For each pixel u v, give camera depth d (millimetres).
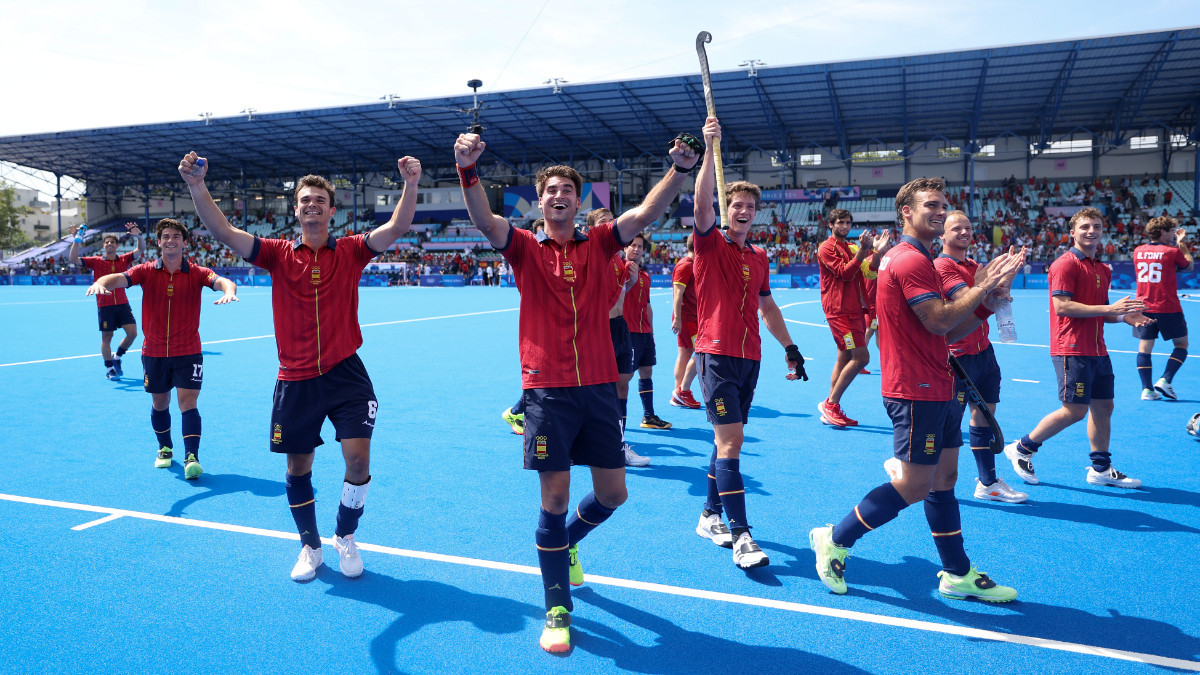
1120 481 4969
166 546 4031
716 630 3092
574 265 3053
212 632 3084
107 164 53469
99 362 11578
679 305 6848
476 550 3961
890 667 2793
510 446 6152
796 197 44875
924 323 3123
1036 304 23516
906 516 4477
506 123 41875
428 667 2818
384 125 42688
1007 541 4031
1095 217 4785
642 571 3680
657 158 47375
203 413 7609
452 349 12914
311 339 3588
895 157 44812
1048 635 3016
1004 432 6469
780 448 6062
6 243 73625
